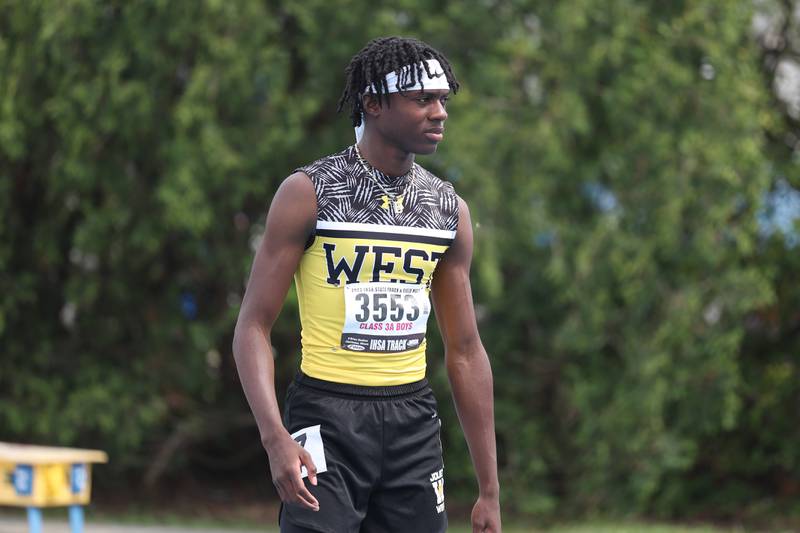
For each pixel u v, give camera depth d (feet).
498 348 130.41
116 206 119.34
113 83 113.70
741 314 125.80
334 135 119.34
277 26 116.26
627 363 124.67
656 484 127.75
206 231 123.95
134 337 131.13
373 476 40.45
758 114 124.88
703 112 122.11
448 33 118.73
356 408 40.24
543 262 124.36
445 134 112.68
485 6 120.06
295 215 39.68
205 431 132.77
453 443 129.18
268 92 116.67
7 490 79.92
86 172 117.50
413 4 116.47
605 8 118.52
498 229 115.85
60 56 114.83
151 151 119.44
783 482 139.74
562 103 117.29
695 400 125.70
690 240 123.75
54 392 125.90
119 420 125.59
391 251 40.22
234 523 127.44
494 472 43.06
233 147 116.37
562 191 125.70
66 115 115.24
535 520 130.52
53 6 112.78
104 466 132.77
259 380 39.14
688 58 124.36
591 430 125.59
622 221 122.83
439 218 41.27
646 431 124.06
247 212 126.21
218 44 112.98
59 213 127.75
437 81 39.70
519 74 120.06
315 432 39.96
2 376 127.44
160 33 115.44
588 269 119.96
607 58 120.57
